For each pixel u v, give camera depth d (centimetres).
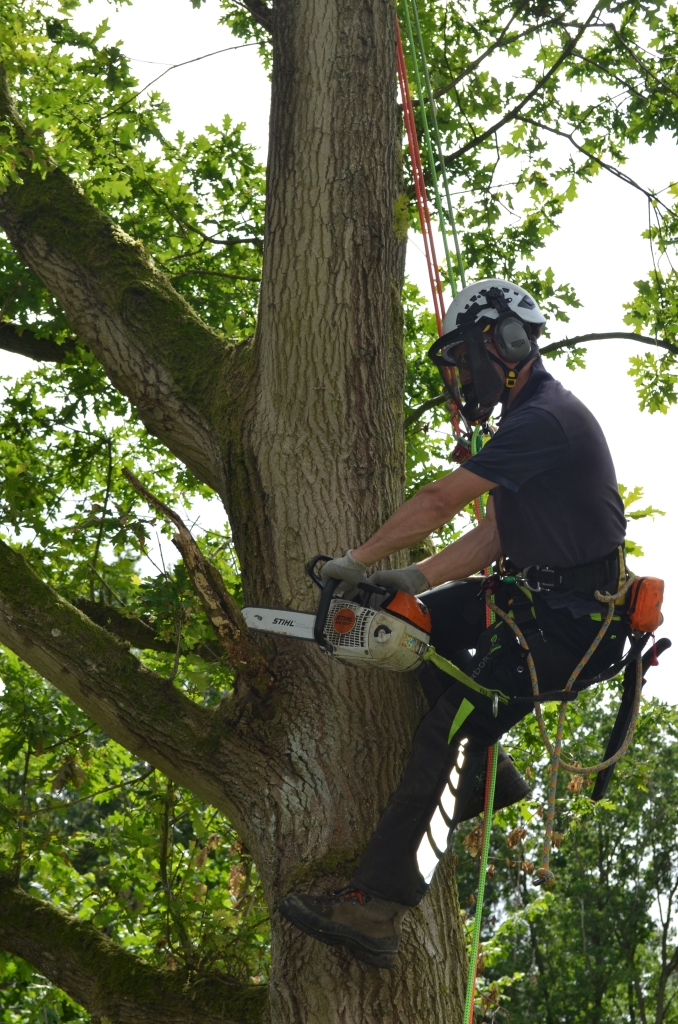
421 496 352
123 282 570
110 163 872
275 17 521
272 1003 426
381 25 514
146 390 541
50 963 565
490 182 867
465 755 380
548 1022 3191
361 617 369
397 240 552
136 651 981
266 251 502
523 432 354
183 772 467
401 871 365
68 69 770
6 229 611
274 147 505
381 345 492
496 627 374
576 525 362
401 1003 410
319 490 471
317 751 442
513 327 383
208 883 1003
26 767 796
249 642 438
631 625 362
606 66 901
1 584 486
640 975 3325
